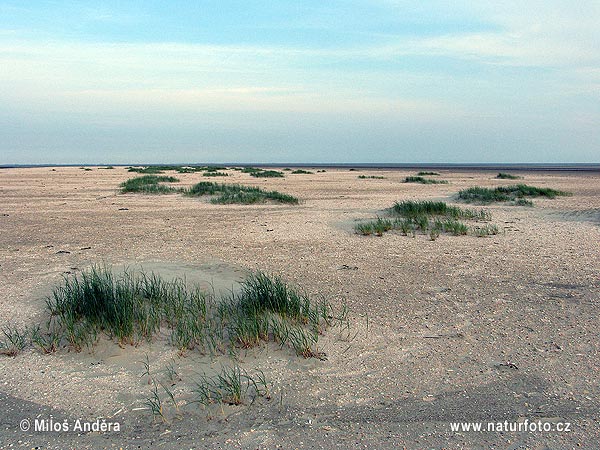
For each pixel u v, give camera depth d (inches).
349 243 411.5
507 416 147.3
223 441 138.1
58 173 1939.0
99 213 631.2
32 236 452.4
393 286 278.8
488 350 192.4
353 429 142.3
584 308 235.5
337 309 239.6
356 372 176.9
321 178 1614.2
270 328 208.2
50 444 138.3
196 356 189.0
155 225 521.0
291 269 317.7
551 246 387.5
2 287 276.1
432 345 198.2
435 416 148.2
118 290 226.8
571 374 170.9
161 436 141.3
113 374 177.5
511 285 278.1
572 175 1983.3
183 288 252.8
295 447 134.3
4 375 177.6
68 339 199.3
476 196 756.6
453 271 311.6
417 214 549.6
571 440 134.5
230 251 377.4
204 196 846.5
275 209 669.3
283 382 170.2
